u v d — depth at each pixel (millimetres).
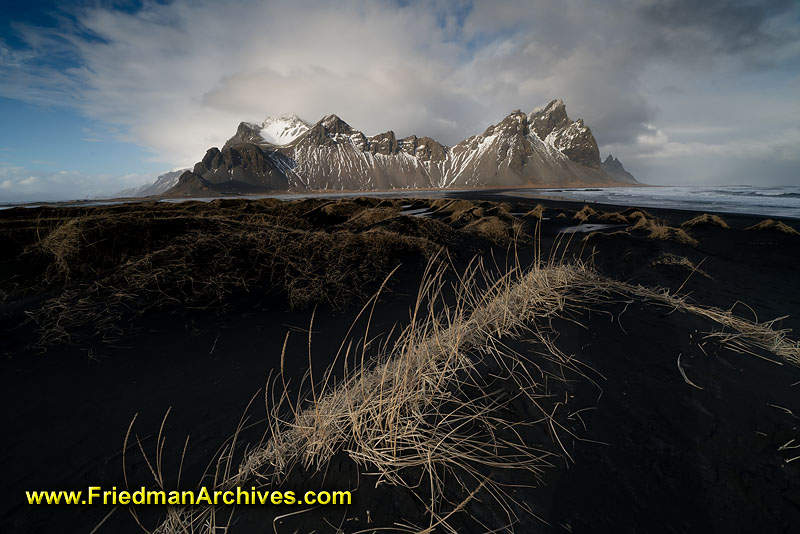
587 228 13023
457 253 7828
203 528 1311
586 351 2336
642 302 3150
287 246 5938
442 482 1387
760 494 1271
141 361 2900
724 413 1700
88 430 2047
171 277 4453
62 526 1432
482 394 1894
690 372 2045
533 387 1966
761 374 2000
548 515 1244
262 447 1824
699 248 8336
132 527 1406
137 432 2029
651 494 1307
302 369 2846
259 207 14430
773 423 1598
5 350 2932
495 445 1556
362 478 1434
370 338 3508
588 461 1470
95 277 4414
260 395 2439
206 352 3109
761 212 19906
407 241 7273
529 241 10070
